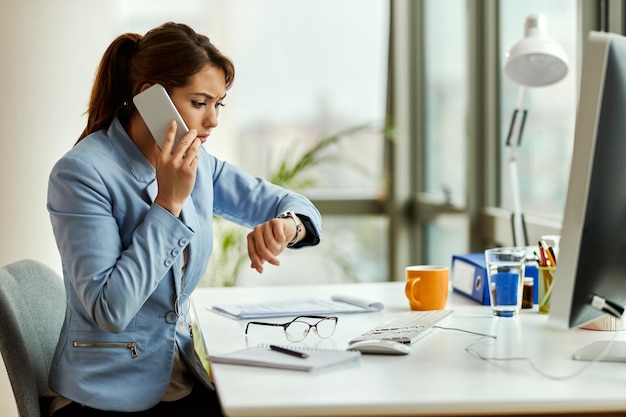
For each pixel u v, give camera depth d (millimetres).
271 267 4086
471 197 3312
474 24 3268
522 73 2193
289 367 1320
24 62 2934
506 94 3154
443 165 3900
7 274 1820
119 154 1673
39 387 1790
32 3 2967
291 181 3814
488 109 3270
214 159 2039
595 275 1278
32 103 2975
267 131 4078
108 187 1622
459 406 1141
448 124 3816
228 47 4008
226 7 3996
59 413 1640
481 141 3297
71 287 1657
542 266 1827
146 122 1613
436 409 1140
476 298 2002
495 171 3268
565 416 1211
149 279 1559
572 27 2498
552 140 2697
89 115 1761
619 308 1360
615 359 1356
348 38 4105
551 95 2695
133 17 3932
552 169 2705
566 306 1251
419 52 4152
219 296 2178
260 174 4078
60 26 3080
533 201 2889
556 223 2553
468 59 3285
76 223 1564
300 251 4121
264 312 1851
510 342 1526
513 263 1791
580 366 1329
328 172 4168
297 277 4121
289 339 1600
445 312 1780
